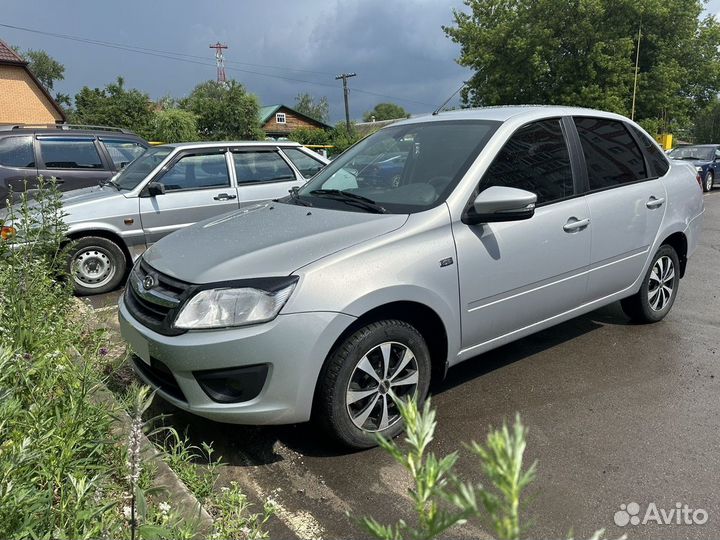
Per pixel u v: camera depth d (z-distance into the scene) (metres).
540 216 3.56
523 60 29.03
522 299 3.53
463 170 3.37
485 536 2.32
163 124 39.31
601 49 27.70
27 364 2.41
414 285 2.94
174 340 2.69
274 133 66.69
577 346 4.45
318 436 3.13
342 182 3.90
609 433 3.16
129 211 6.13
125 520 1.94
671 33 29.84
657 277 4.73
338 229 3.05
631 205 4.21
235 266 2.79
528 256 3.49
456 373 3.98
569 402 3.53
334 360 2.78
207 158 6.68
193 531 2.00
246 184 6.84
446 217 3.16
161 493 2.25
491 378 3.88
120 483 2.26
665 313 4.90
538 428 3.22
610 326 4.89
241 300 2.65
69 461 1.98
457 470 2.81
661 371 3.99
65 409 2.26
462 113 4.10
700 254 8.18
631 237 4.23
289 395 2.68
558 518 2.46
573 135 4.00
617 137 4.38
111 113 46.16
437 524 0.75
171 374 2.79
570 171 3.88
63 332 3.33
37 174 7.64
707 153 18.59
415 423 0.78
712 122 51.53
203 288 2.72
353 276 2.78
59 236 3.96
